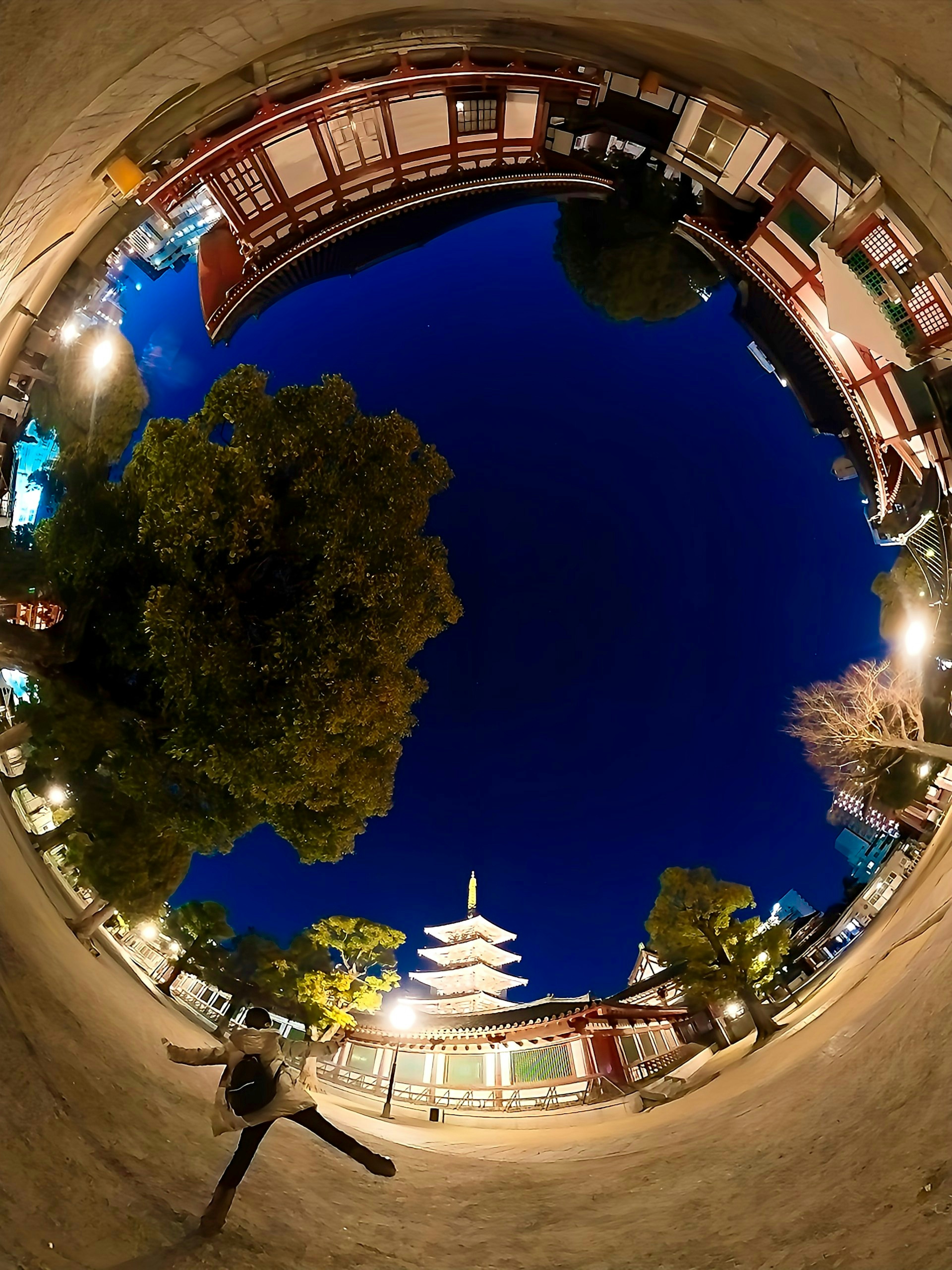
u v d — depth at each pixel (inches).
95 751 437.4
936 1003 216.4
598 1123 581.0
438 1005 1652.3
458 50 510.6
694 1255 128.8
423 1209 175.9
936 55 173.8
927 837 778.2
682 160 560.1
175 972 863.1
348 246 800.3
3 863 425.7
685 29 273.6
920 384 559.8
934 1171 128.0
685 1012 949.8
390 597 378.0
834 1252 114.2
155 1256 113.0
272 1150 208.1
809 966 877.2
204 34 249.6
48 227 345.7
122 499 410.3
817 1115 199.9
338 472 379.6
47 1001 254.5
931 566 711.7
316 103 542.3
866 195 365.4
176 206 579.2
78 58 191.0
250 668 362.3
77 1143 148.5
